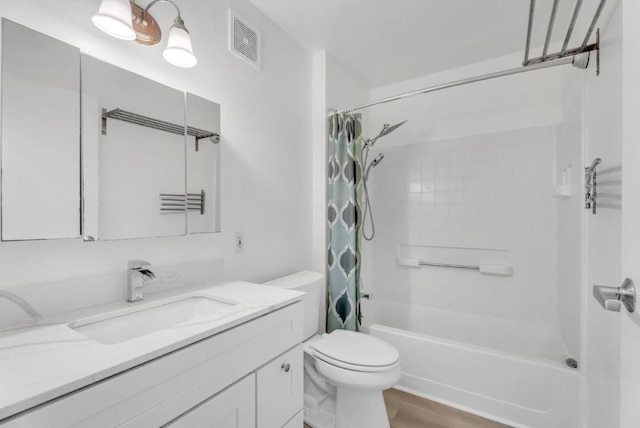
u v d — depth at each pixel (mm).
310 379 1659
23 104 858
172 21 1270
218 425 842
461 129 2471
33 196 874
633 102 551
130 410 643
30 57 874
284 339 1102
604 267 1145
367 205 2709
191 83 1352
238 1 1599
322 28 1915
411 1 1660
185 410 755
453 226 2496
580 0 969
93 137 1015
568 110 1821
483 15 1780
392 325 2707
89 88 1005
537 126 2184
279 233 1868
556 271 2113
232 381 887
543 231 2162
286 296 1149
